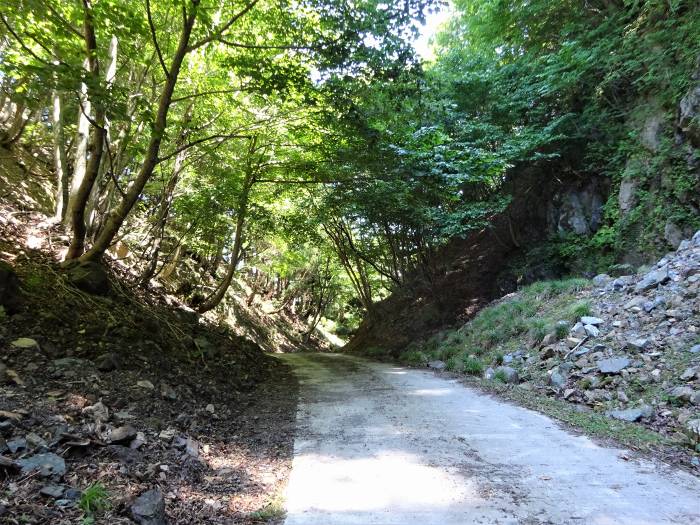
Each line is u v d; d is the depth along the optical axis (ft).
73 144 44.16
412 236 57.57
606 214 43.80
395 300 69.15
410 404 24.22
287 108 35.12
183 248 57.72
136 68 35.99
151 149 26.21
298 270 103.40
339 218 60.44
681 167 37.58
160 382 20.43
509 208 54.85
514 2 53.26
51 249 29.99
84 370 17.76
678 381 20.49
